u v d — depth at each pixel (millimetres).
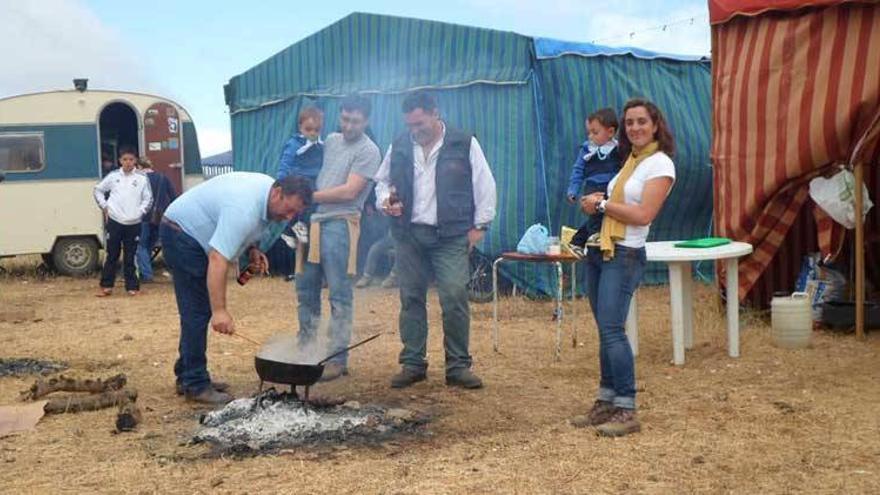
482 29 10219
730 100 8133
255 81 13188
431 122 5828
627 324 6844
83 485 4082
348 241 6105
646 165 4617
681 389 5773
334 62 11977
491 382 6055
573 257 6742
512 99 9984
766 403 5355
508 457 4398
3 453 4570
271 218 5254
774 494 3879
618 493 3904
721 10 8148
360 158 6059
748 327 7855
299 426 4785
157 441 4730
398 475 4133
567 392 5742
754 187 7926
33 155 13273
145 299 10828
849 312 7496
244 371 6512
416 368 6000
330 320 6164
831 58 7383
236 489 3990
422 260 6000
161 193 12492
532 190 9828
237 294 11008
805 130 7516
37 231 13312
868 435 4668
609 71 10266
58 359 7109
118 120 14672
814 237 8312
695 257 6367
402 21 11047
